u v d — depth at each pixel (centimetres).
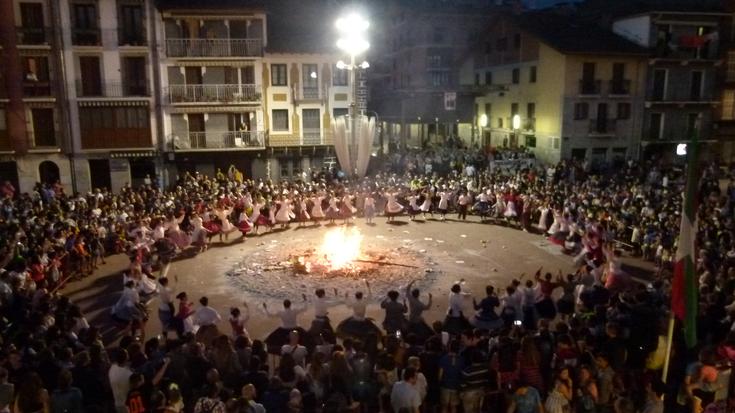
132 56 3606
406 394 917
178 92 3716
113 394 1023
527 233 2706
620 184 3250
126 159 3694
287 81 3966
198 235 2380
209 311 1412
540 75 4316
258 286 1973
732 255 1714
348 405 938
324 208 2881
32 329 1248
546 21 4538
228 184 3162
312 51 3931
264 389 988
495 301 1459
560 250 2419
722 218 2258
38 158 3522
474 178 3400
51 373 1003
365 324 1402
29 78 3431
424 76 5756
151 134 3694
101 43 3522
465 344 1102
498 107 4978
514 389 1008
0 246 1867
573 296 1600
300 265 2117
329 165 4047
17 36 3375
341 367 1013
